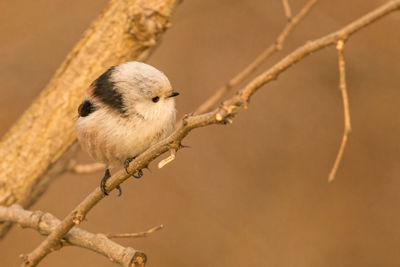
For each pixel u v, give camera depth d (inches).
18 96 481.7
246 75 311.4
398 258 482.9
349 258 494.0
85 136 244.5
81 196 538.0
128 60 271.3
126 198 540.7
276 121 543.5
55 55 494.0
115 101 236.7
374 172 517.7
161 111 238.7
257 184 528.4
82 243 223.1
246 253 502.3
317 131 535.8
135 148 239.9
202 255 507.5
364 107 526.9
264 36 553.0
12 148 276.1
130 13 267.4
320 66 537.3
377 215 505.4
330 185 520.4
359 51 522.6
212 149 545.0
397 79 518.6
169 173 544.1
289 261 493.4
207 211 525.7
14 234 516.1
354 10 524.7
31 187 276.2
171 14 269.4
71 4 520.4
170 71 546.3
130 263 206.4
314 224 505.7
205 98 539.2
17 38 506.6
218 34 557.6
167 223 524.7
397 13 507.5
